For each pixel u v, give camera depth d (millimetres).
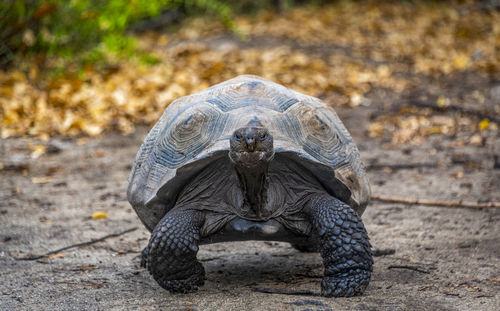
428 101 8023
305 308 2732
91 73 9102
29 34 8875
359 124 7336
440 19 14422
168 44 12633
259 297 2928
